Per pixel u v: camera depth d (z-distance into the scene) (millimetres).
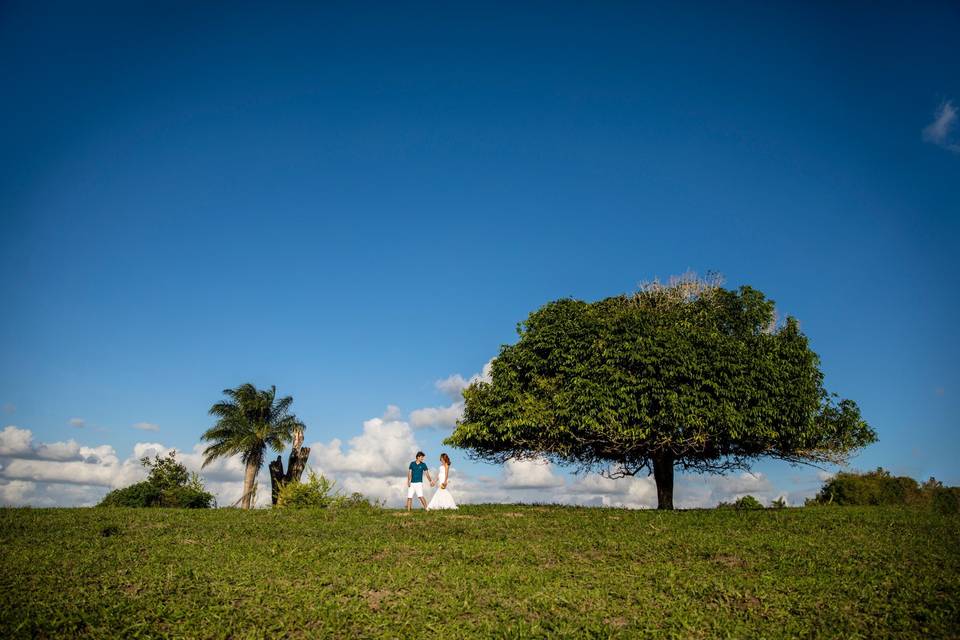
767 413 22891
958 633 9281
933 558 13242
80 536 16109
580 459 27906
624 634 9266
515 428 25000
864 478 29656
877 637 9203
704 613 10148
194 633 9398
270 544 15258
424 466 22750
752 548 14398
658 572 12508
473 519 19547
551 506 23391
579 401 23391
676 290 28906
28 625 9328
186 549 14570
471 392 26719
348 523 18734
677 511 21500
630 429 23203
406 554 14266
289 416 46344
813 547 14422
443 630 9492
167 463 40062
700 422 22594
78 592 10930
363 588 11438
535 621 9914
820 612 10109
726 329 26906
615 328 24453
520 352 25766
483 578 11969
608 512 21219
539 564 13438
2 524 17719
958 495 27344
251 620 9844
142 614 9961
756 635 9281
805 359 24828
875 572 12109
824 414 24938
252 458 45531
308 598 10734
